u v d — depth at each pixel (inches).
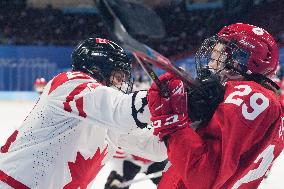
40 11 1427.2
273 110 124.6
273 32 1228.5
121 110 122.5
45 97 136.2
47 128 135.0
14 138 141.0
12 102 913.5
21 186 134.3
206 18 1364.4
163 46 1331.2
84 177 140.8
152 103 118.0
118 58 144.9
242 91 123.0
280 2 1250.6
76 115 128.3
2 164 138.5
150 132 157.5
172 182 140.3
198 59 140.4
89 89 127.7
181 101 118.0
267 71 138.0
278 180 327.3
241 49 135.0
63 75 136.4
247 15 1263.5
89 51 144.3
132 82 148.3
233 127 119.7
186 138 118.3
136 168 234.8
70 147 135.6
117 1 97.6
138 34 99.3
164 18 1391.5
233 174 126.8
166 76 119.9
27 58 1129.4
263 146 126.3
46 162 134.8
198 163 119.7
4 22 1403.8
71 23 1421.0
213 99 121.2
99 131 139.4
